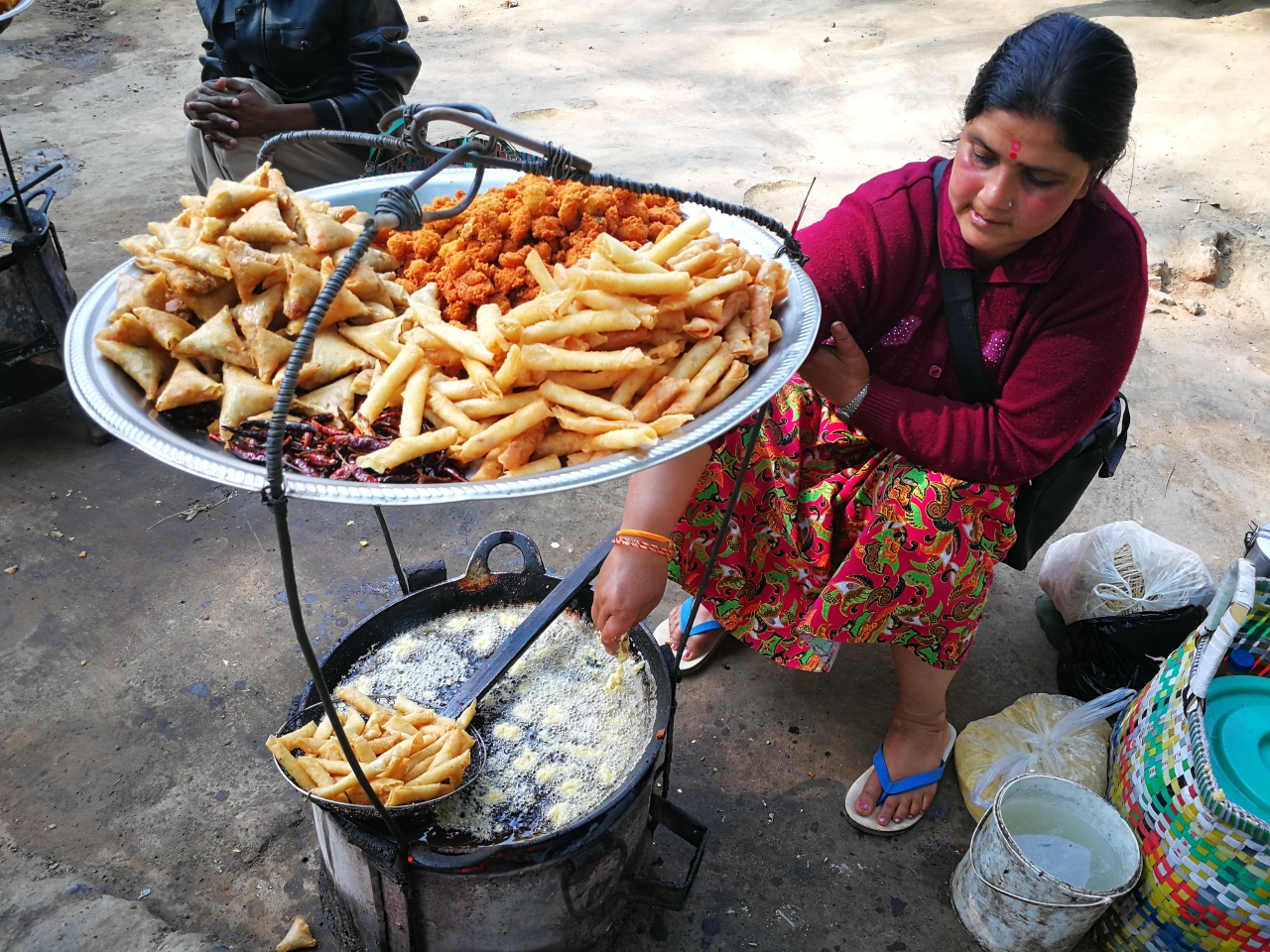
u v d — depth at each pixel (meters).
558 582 1.67
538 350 1.05
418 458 1.03
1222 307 3.40
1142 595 1.94
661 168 4.25
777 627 1.77
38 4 6.09
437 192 1.56
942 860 1.73
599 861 1.32
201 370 1.12
